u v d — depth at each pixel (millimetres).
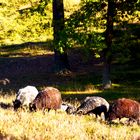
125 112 24406
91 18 53844
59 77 66875
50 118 22422
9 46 97750
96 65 72625
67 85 58969
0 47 98125
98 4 53594
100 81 60469
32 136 18422
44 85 60719
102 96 50281
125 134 19984
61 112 25250
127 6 53938
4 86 61250
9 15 103688
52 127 20078
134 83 58062
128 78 61219
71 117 23500
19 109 25703
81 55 80312
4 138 17531
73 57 79688
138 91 52719
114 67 68625
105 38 54812
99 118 24359
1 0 114812
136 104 24719
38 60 81500
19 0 118062
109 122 23781
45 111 24688
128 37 57625
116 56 73562
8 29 106500
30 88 29625
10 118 21422
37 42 97562
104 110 26234
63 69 69625
